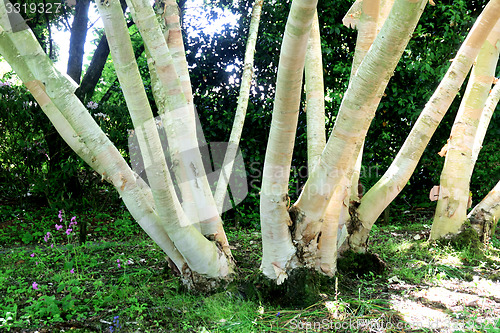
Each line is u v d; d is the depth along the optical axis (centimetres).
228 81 720
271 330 281
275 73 716
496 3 382
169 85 321
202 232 360
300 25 233
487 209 516
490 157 678
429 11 700
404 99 695
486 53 481
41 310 297
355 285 371
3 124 661
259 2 491
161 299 336
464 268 428
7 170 689
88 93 757
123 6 748
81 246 490
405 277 396
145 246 520
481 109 493
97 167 328
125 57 275
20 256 460
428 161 730
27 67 301
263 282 337
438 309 317
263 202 321
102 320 296
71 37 758
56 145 698
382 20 395
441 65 696
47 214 689
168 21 339
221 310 309
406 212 744
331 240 356
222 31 716
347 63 712
